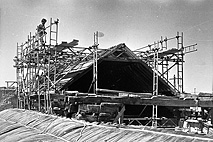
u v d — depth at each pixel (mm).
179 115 19422
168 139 5992
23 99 23750
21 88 24969
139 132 6855
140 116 25109
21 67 24453
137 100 14234
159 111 24500
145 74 21953
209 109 16625
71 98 13500
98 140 7137
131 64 22031
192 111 19391
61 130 8953
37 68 21281
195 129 13938
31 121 12211
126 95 15641
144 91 24469
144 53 23984
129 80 24422
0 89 35000
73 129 8703
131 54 20672
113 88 25641
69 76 20422
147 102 14367
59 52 20812
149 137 6379
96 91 18109
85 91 24406
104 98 13828
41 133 9508
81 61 21312
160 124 21031
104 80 25141
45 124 10688
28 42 22672
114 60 20188
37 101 21516
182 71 23438
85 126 8586
